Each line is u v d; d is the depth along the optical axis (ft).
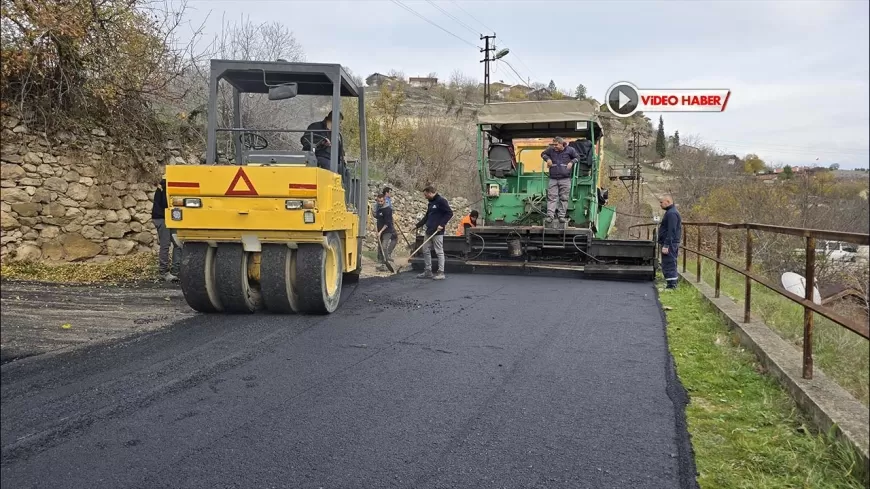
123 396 14.62
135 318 22.91
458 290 32.40
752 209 60.54
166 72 40.27
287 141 49.42
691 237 47.73
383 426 13.01
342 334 21.11
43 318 21.81
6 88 30.22
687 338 21.24
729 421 13.61
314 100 44.62
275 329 21.75
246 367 17.03
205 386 15.40
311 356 18.22
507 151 43.60
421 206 76.84
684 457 11.69
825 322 25.16
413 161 90.22
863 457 10.84
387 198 45.80
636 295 31.58
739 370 17.34
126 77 35.58
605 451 11.91
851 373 17.94
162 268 32.09
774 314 25.94
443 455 11.68
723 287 33.99
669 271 34.35
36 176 31.19
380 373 16.61
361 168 31.96
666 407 14.28
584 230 39.81
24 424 12.96
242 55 53.47
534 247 41.16
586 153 42.83
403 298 29.12
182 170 22.75
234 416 13.50
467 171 104.32
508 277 39.50
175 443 12.12
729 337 21.47
